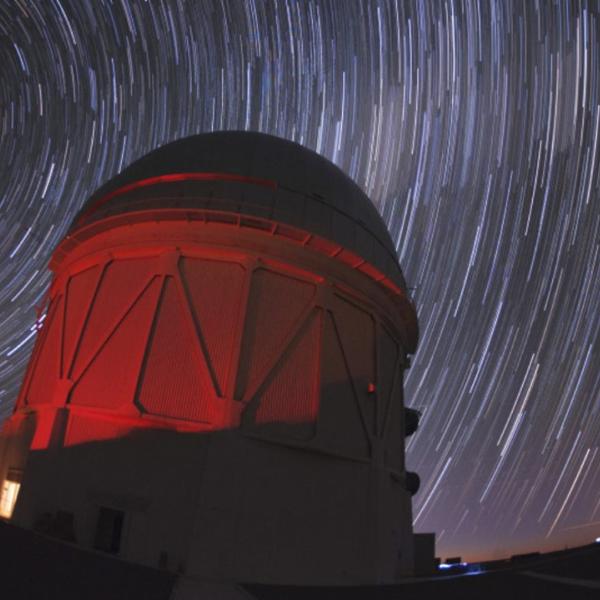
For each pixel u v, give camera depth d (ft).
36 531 35.35
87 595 21.94
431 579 38.24
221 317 41.37
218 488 35.29
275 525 37.09
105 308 44.04
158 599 23.73
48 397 43.80
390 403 52.75
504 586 34.06
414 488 57.16
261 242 44.19
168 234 44.11
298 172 51.42
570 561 43.47
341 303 47.65
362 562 41.57
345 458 43.04
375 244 52.42
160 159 52.16
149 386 38.91
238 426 37.45
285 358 42.11
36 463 39.60
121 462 36.91
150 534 34.40
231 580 32.86
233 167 49.52
